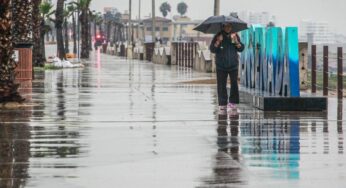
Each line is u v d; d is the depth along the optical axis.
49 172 18.19
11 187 16.52
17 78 50.16
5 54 34.03
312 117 30.22
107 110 32.75
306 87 46.34
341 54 39.97
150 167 18.94
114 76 62.31
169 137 24.28
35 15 73.62
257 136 24.61
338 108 33.97
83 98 39.09
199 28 34.66
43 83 51.69
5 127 26.62
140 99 38.75
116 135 24.64
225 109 32.94
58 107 33.94
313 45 44.62
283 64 33.47
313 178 17.47
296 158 20.22
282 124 27.92
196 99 38.97
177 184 16.89
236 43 33.00
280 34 33.88
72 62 93.62
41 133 25.03
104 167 18.89
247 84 39.91
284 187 16.52
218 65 32.91
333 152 21.23
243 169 18.61
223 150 21.64
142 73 68.62
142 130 26.02
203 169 18.64
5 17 33.94
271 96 32.81
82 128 26.45
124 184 16.94
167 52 94.69
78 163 19.41
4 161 19.64
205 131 25.84
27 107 33.78
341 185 16.73
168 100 38.22
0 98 34.00
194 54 79.81
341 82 40.06
